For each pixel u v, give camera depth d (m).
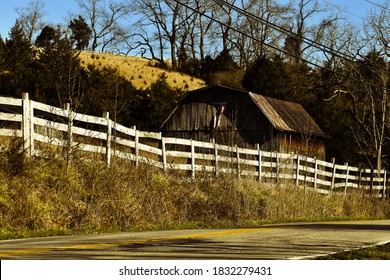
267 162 41.75
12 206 23.25
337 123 74.88
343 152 73.69
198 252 15.13
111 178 27.75
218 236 19.78
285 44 117.94
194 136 65.25
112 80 62.38
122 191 27.67
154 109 67.12
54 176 26.06
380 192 56.88
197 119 65.38
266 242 17.88
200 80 109.88
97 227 24.58
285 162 43.72
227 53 110.25
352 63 69.31
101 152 29.05
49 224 23.75
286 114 64.50
